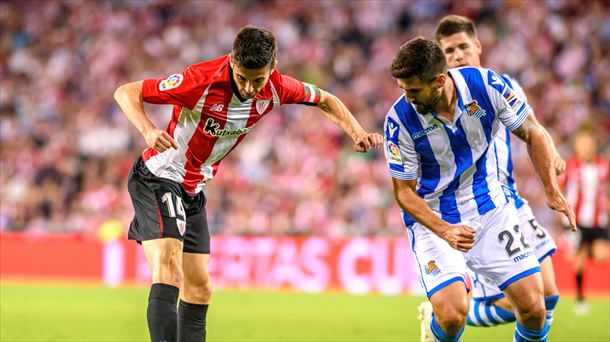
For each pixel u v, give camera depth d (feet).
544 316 59.41
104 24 248.32
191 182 62.08
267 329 97.30
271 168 193.88
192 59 241.76
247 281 155.02
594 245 129.70
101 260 158.81
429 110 58.54
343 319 107.96
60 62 240.12
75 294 137.08
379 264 148.56
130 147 208.64
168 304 56.03
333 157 193.06
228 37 244.63
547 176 59.36
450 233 55.98
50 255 160.76
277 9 247.70
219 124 59.88
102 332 92.22
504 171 68.49
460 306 56.85
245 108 59.82
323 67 233.14
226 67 58.54
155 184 60.90
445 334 57.98
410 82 55.57
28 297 130.82
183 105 58.90
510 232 61.11
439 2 242.99
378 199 181.98
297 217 180.45
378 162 189.06
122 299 129.70
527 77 220.23
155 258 57.93
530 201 176.76
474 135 59.77
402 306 125.18
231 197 182.29
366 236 166.09
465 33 72.95
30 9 253.85
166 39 245.45
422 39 55.93
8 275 161.79
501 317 69.36
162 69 239.09
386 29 241.55
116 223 160.66
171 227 58.70
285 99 61.31
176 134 60.70
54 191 192.95
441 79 56.08
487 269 61.41
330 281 150.82
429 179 61.72
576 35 228.02
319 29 241.76
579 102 208.85
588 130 131.44
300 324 102.42
